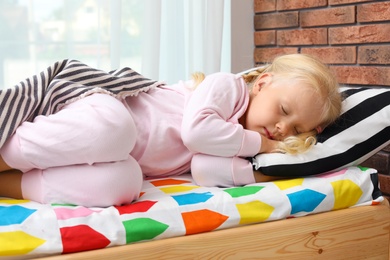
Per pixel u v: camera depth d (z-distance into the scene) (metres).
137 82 1.30
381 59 1.63
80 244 0.92
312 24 1.89
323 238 1.15
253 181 1.21
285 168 1.19
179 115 1.29
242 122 1.30
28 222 0.92
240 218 1.06
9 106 1.07
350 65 1.75
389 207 1.24
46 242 0.90
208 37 2.05
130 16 1.96
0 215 0.94
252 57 2.22
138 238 0.96
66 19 1.84
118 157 1.03
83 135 1.01
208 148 1.18
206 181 1.19
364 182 1.22
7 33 1.76
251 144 1.20
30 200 1.08
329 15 1.82
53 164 1.04
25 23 1.79
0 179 1.12
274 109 1.23
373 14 1.65
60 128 1.02
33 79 1.14
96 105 1.06
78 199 1.02
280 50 2.07
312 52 1.90
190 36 2.05
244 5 2.18
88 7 1.86
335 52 1.80
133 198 1.06
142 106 1.29
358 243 1.20
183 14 2.04
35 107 1.11
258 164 1.20
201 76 1.40
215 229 1.04
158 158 1.26
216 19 2.05
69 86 1.13
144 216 0.99
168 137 1.25
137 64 1.99
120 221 0.97
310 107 1.21
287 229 1.10
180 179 1.27
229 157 1.20
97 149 1.01
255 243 1.07
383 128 1.26
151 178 1.29
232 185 1.20
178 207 1.03
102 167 1.03
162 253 0.97
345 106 1.32
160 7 1.90
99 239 0.93
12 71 1.79
